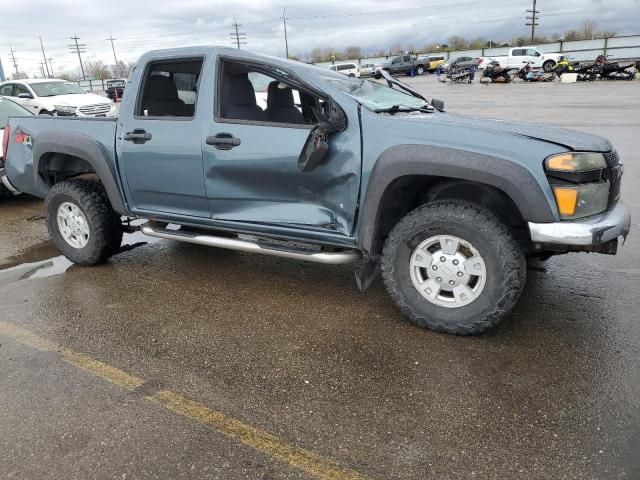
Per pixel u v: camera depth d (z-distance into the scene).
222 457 2.37
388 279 3.46
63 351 3.34
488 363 3.04
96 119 4.47
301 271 4.60
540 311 3.66
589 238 2.92
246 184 3.73
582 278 4.20
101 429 2.58
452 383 2.86
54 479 2.27
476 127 3.21
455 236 3.19
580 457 2.29
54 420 2.66
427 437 2.46
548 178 2.95
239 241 3.93
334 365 3.09
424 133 3.18
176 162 3.97
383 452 2.37
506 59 39.00
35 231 6.22
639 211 5.91
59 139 4.56
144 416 2.67
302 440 2.47
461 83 34.50
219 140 3.72
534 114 15.38
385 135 3.25
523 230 3.46
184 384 2.94
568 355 3.09
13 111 8.32
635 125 12.29
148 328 3.62
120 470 2.31
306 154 3.24
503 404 2.67
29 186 5.12
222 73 3.84
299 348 3.29
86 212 4.61
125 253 5.21
